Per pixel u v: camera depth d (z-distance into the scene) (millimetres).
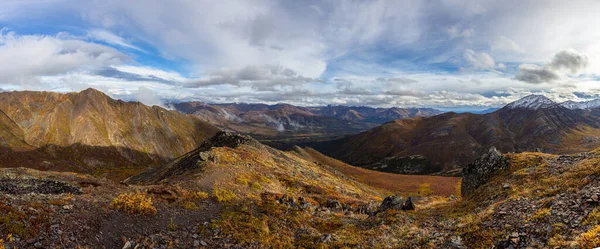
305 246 20172
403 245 19719
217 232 20125
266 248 19047
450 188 107062
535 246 14781
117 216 18938
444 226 22609
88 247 14906
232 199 29516
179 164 67625
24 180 25234
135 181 100500
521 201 21781
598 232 13070
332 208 38375
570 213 16656
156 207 22469
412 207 32906
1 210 15023
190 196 27188
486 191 30234
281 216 26203
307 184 51938
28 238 13797
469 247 17250
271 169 56969
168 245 17297
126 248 15922
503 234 17219
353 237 22359
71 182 26609
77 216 17234
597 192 17891
